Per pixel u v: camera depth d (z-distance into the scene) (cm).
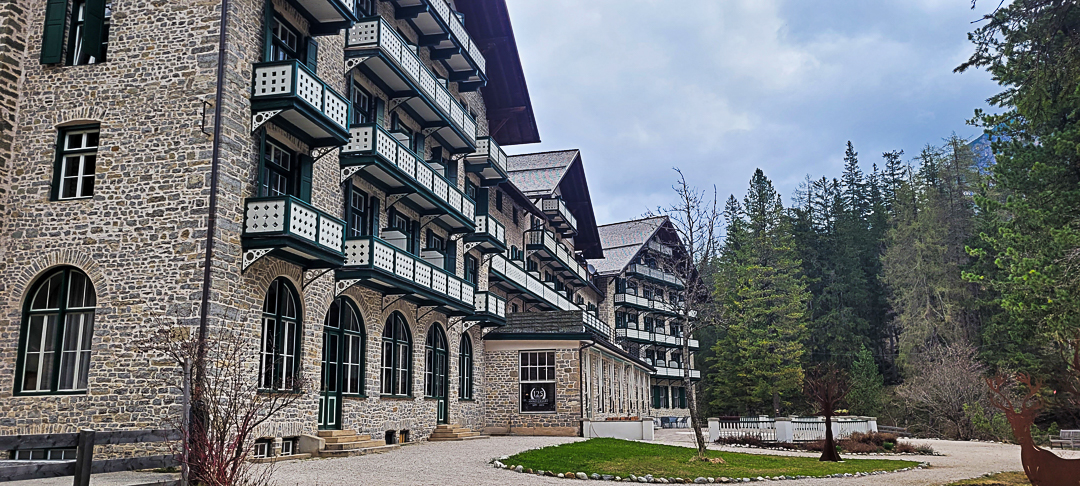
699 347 7294
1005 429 3488
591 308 5612
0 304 1625
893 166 7569
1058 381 3694
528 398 3120
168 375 1508
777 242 6481
